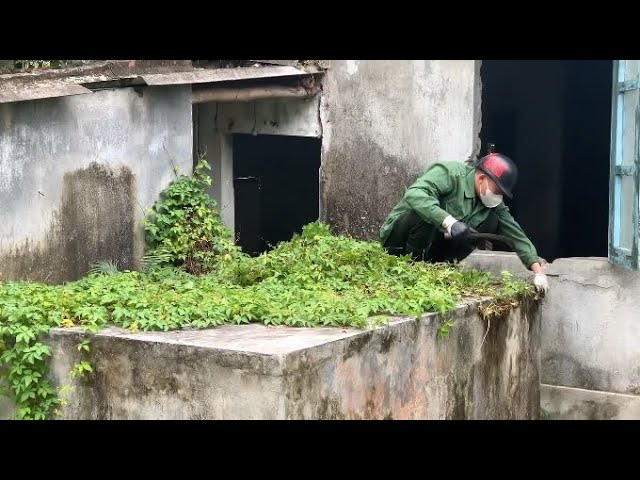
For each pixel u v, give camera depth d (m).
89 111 7.02
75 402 5.05
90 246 7.09
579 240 11.69
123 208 7.37
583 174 11.64
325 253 6.86
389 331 5.27
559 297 7.52
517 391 6.95
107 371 4.93
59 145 6.78
